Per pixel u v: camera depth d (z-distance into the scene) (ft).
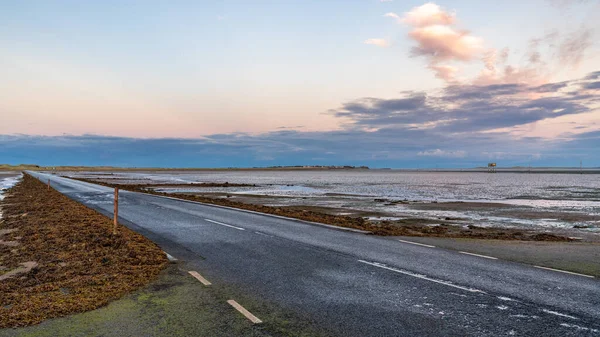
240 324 16.43
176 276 24.26
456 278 24.12
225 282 22.94
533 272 25.73
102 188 136.05
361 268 26.66
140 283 22.47
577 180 408.67
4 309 17.97
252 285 22.33
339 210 91.35
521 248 34.63
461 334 15.56
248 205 79.87
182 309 18.24
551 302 19.56
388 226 58.85
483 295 20.67
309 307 18.65
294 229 46.09
